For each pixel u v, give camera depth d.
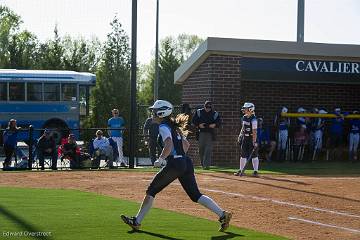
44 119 69.19
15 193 29.11
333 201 28.34
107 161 46.03
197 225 21.61
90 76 70.56
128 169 43.34
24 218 21.97
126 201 26.92
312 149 52.12
